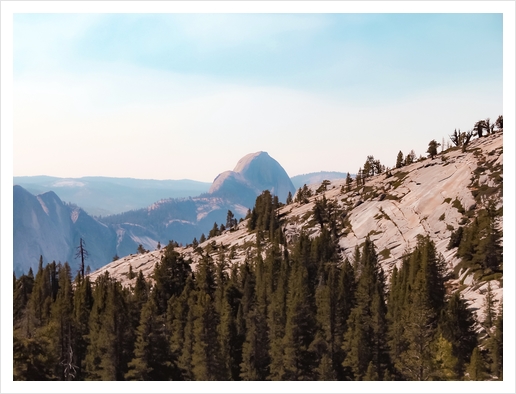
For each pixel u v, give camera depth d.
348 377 115.19
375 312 118.75
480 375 96.75
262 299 143.88
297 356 116.19
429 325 109.69
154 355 114.12
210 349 113.38
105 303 136.25
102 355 115.56
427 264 129.38
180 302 137.62
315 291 153.12
